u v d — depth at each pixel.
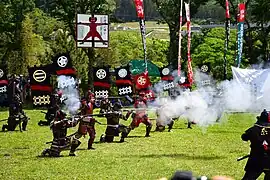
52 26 79.62
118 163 21.27
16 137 30.30
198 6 70.75
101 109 28.58
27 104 56.12
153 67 61.75
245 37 72.56
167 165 20.83
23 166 20.58
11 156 23.25
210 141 29.00
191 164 21.16
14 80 34.38
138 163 21.25
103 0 67.56
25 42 70.19
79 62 64.50
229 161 21.94
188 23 39.97
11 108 33.56
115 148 25.94
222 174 19.08
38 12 79.69
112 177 18.44
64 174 19.02
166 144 27.52
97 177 18.45
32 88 26.47
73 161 21.80
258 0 71.75
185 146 26.70
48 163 21.27
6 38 70.69
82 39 34.53
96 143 27.89
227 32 51.53
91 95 25.67
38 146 26.56
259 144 14.82
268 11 72.38
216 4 75.56
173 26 70.44
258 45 74.62
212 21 100.69
